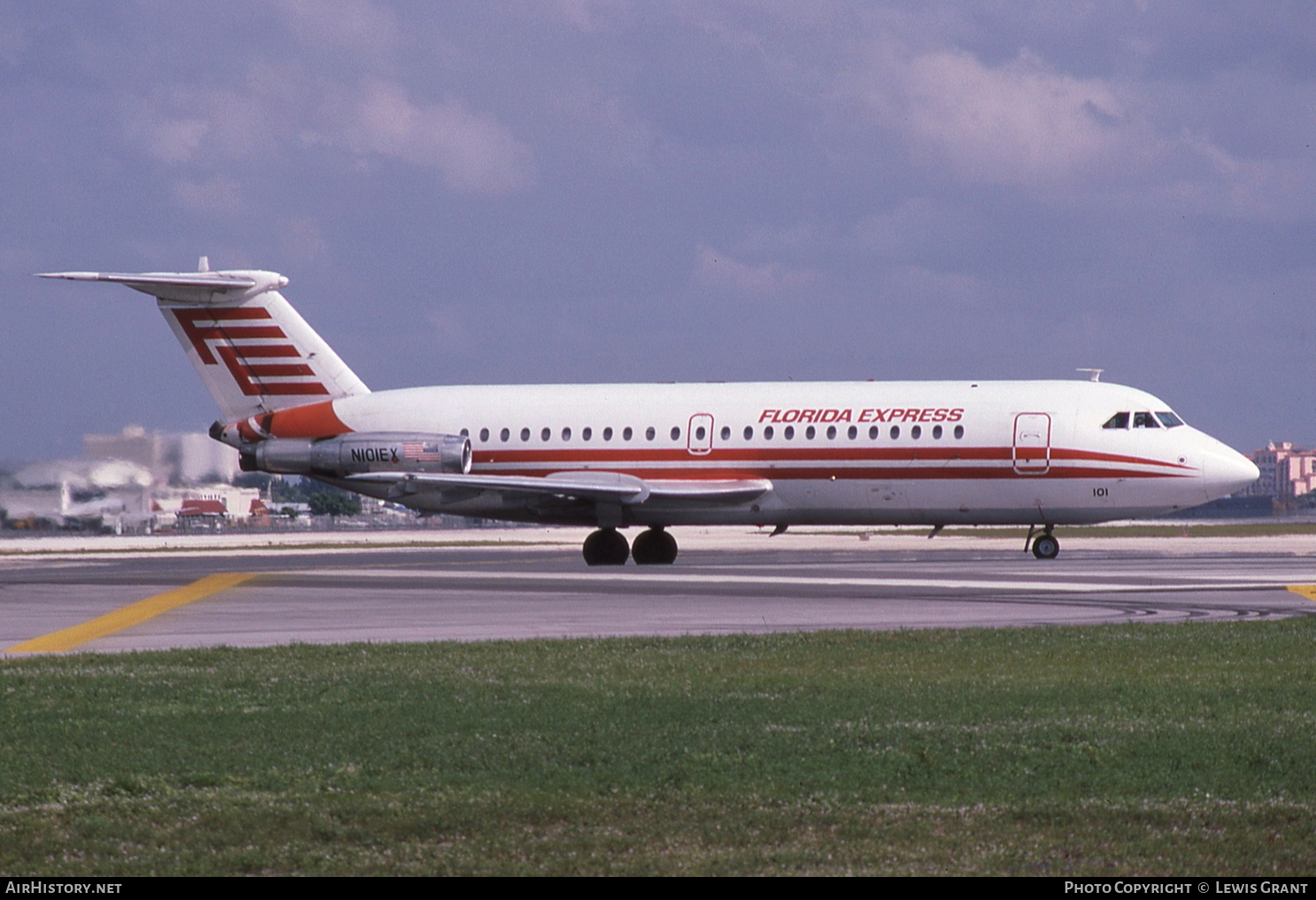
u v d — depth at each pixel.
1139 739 45.69
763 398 144.25
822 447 140.50
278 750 45.19
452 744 45.81
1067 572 123.00
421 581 120.69
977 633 73.50
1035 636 71.62
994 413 138.00
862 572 126.31
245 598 104.75
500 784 40.78
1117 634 72.44
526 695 54.72
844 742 45.81
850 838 35.25
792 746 45.22
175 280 149.75
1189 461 135.00
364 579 125.56
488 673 60.69
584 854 34.03
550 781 40.94
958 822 36.53
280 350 154.25
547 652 67.38
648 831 35.88
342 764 43.41
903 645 68.69
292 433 153.38
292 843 35.03
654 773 41.78
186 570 146.00
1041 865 33.03
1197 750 44.16
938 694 54.19
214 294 153.88
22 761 43.91
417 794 39.66
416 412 151.00
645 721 49.31
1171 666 60.84
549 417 148.38
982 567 132.38
